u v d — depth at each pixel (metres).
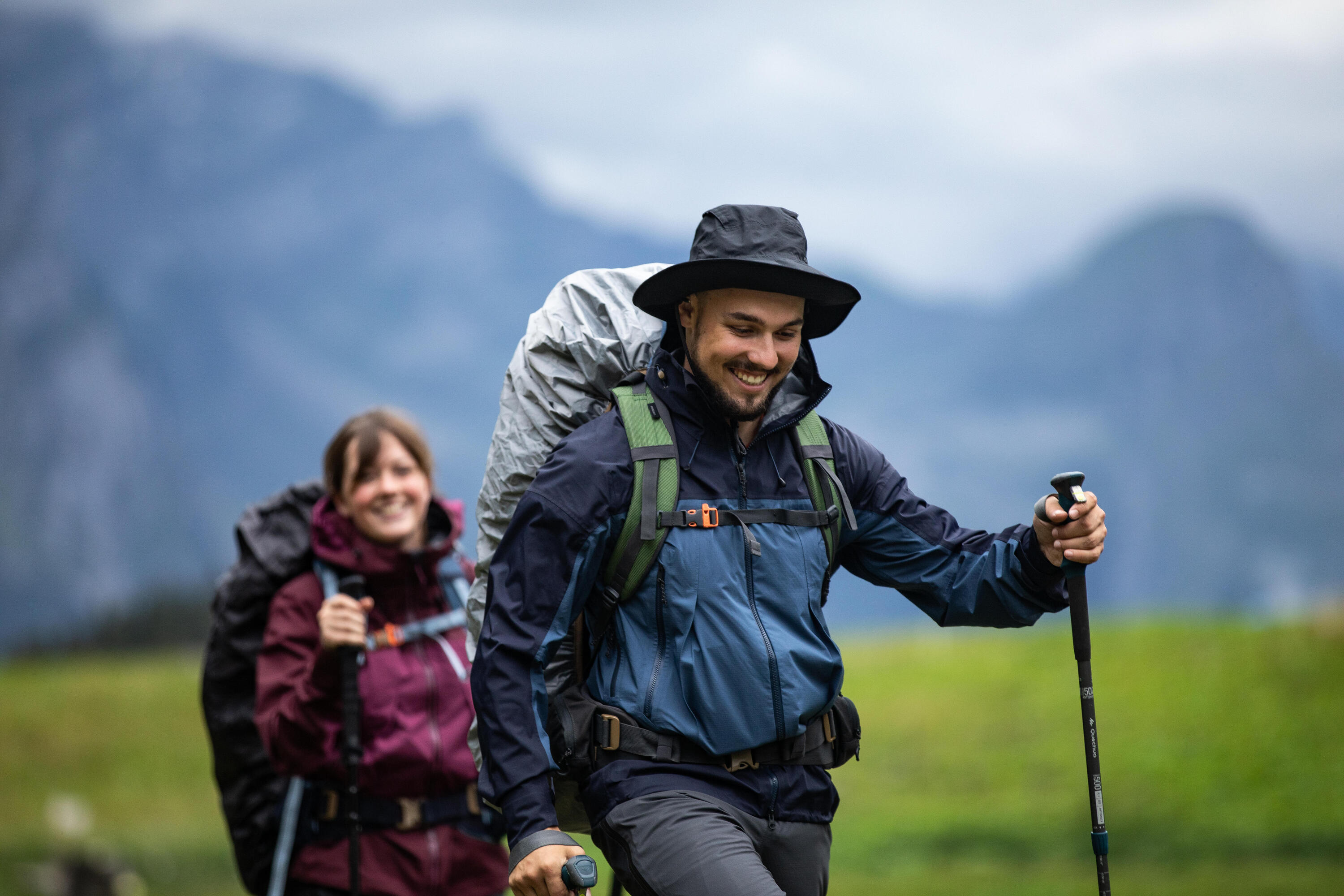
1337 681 49.81
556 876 8.55
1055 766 46.28
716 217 9.57
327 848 12.93
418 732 13.02
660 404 9.55
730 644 9.10
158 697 65.94
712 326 9.40
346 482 13.49
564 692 9.63
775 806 9.25
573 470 9.29
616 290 10.52
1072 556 9.40
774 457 9.75
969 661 60.28
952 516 10.48
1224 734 46.62
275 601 13.52
